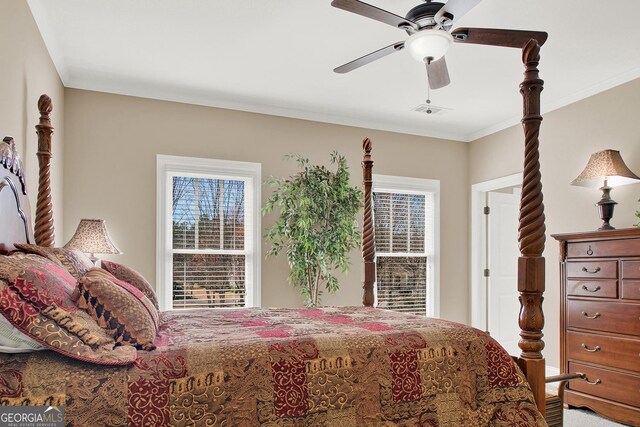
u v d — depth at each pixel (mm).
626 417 3180
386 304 5336
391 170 5391
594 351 3447
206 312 2795
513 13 2941
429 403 1834
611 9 2885
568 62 3662
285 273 4770
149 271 4270
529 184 2102
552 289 4527
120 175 4211
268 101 4641
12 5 2445
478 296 5566
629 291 3209
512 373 2004
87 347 1471
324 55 3592
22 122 2672
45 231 2846
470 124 5383
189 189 4512
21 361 1438
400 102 4656
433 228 5574
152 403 1432
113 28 3176
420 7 2400
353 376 1740
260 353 1647
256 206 4684
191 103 4504
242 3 2861
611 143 4008
